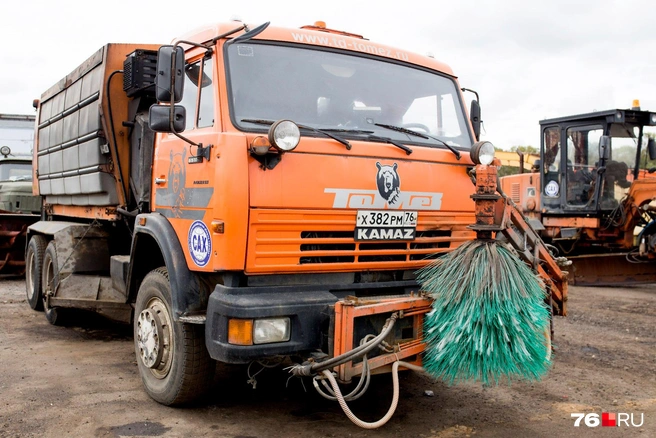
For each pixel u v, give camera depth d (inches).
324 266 159.5
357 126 174.9
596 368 225.0
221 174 150.0
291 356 156.2
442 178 179.3
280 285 156.6
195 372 168.9
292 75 171.9
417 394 194.1
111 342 254.2
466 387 201.9
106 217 248.7
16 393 185.2
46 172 316.5
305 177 155.3
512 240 163.2
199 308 166.7
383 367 155.6
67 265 255.4
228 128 156.6
